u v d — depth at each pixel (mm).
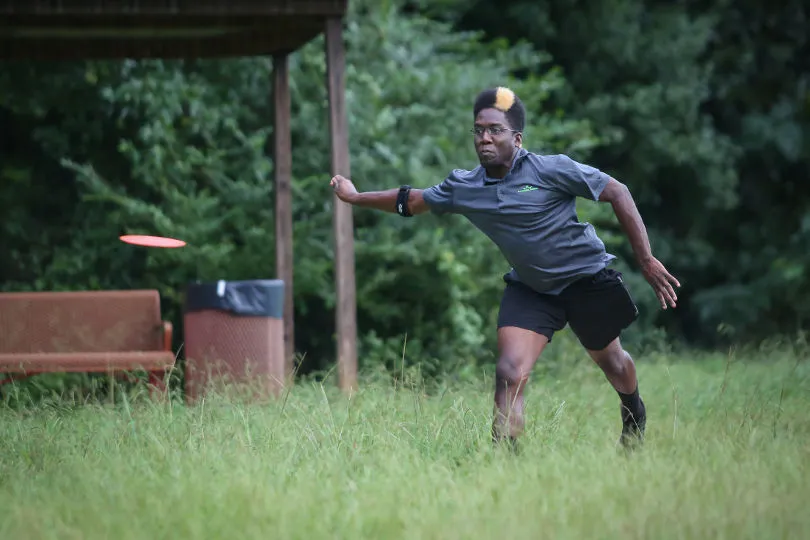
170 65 44656
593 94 62531
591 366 32406
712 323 63844
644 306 59281
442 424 19625
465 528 12742
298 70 45188
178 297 43875
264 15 31266
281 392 25422
